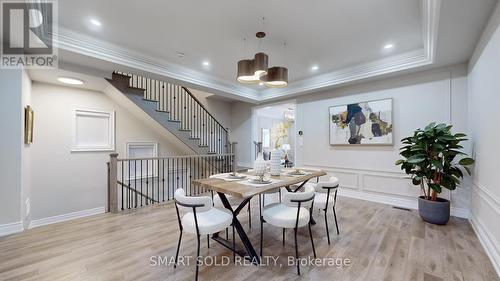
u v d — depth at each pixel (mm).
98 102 4605
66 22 2686
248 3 2314
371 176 4281
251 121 6816
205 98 6648
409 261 2141
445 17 2174
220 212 2230
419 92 3723
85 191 4410
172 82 4328
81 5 2334
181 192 2033
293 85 5152
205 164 6285
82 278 1889
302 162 5371
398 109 3951
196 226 1896
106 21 2660
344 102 4641
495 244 2119
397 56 3615
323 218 3322
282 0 2256
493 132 2199
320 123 5047
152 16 2557
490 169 2297
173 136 5207
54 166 4043
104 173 4660
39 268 2023
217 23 2703
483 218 2535
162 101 5496
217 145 6703
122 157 4973
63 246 2443
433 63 3334
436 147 2906
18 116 2797
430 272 1963
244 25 2754
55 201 4043
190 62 3959
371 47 3344
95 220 3250
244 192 1956
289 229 2947
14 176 2775
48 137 3975
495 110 2137
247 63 2613
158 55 3666
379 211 3641
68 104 4211
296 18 2584
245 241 2246
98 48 3119
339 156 4734
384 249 2379
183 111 5945
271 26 2770
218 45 3297
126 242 2549
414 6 2332
